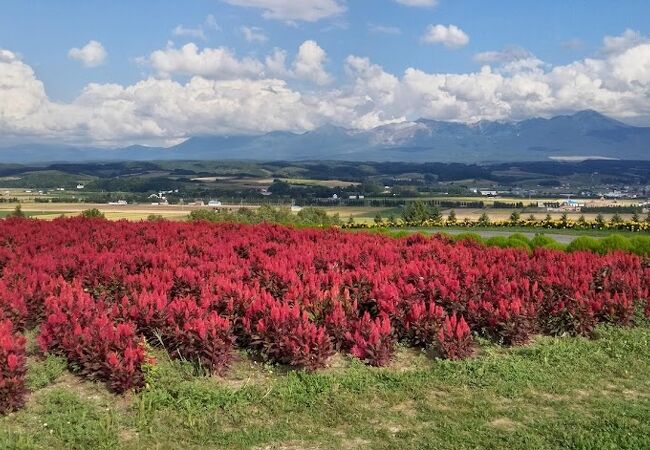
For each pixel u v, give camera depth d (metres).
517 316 11.20
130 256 15.54
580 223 53.38
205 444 7.35
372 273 13.42
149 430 7.61
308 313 10.66
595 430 7.72
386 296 11.58
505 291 12.15
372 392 8.93
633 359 10.60
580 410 8.45
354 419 8.04
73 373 9.26
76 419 7.70
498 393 9.03
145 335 10.31
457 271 14.05
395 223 59.75
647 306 12.84
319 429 7.78
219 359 9.34
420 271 13.36
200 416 7.98
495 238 25.09
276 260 14.50
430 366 10.10
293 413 8.21
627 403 8.67
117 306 10.73
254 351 10.26
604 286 13.56
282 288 12.86
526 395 8.95
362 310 12.47
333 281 12.62
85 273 14.02
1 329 8.91
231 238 21.28
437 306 11.48
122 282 13.12
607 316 12.34
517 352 10.84
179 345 9.69
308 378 9.18
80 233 23.30
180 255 16.08
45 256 16.03
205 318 9.93
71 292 11.14
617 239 21.91
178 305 10.23
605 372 10.03
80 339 9.22
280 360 9.80
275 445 7.38
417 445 7.34
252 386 8.96
